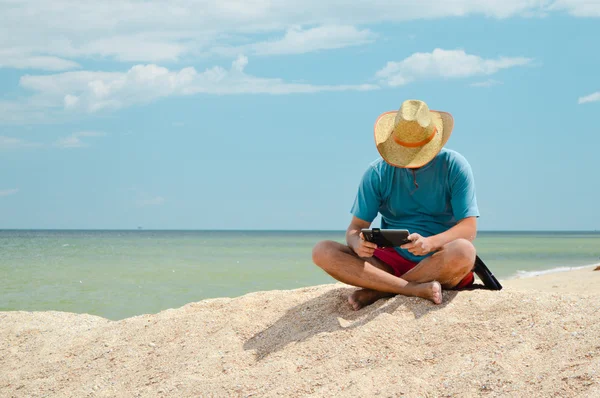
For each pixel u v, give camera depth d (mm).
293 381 3395
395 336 3689
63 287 13930
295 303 4809
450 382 3084
